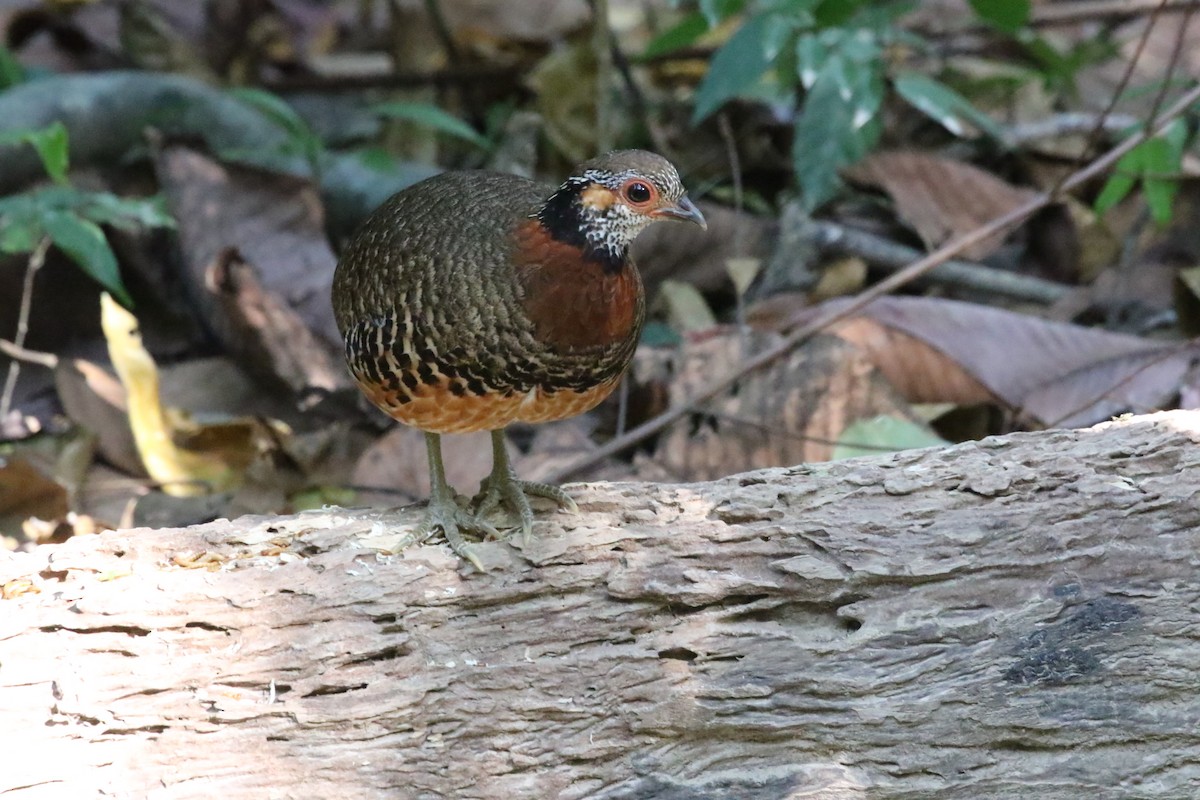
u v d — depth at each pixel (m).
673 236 12.95
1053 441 7.61
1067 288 13.19
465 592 7.15
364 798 6.80
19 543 10.24
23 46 16.98
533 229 7.12
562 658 7.08
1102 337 10.96
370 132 16.02
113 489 10.87
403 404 7.48
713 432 10.70
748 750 7.10
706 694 7.02
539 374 7.26
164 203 12.57
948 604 7.18
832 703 7.03
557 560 7.20
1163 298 12.95
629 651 7.10
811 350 10.70
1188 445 7.43
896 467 7.57
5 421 11.59
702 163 14.65
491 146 14.84
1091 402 10.17
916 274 11.22
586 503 7.52
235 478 11.04
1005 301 13.19
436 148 15.53
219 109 14.04
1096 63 15.83
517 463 10.73
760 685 7.02
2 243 10.89
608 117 13.74
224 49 17.11
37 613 6.88
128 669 6.79
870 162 13.73
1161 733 6.97
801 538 7.30
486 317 7.10
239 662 6.86
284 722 6.79
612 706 7.04
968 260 13.45
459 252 7.14
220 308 11.83
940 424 11.19
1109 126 14.23
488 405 7.38
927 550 7.25
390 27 17.17
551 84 14.48
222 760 6.73
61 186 11.66
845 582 7.20
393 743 6.86
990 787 7.00
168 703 6.76
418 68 16.56
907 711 7.02
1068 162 14.38
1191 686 7.00
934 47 16.34
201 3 18.00
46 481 10.23
